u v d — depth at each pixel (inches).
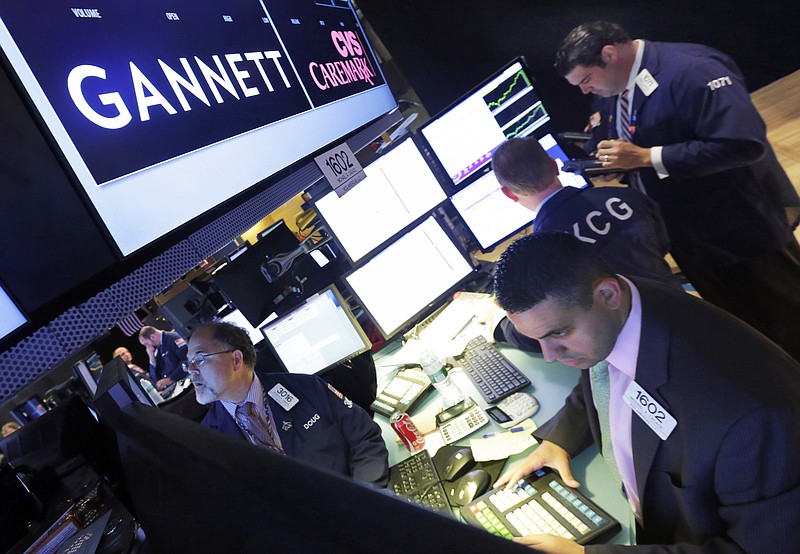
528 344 65.7
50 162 32.8
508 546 8.2
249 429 67.2
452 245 78.0
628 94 78.8
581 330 37.1
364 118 74.3
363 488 11.4
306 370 78.3
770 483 32.2
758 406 32.1
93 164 34.7
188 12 46.7
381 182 76.7
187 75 44.3
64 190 33.2
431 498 51.8
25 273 31.0
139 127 38.7
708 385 34.1
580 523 42.2
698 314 37.4
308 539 10.5
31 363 30.7
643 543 43.1
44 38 33.4
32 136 32.1
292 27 63.4
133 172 37.4
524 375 63.4
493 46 184.4
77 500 55.8
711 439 33.8
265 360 82.7
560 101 188.2
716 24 164.9
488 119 81.0
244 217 49.2
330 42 72.5
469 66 188.2
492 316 75.6
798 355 80.5
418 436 61.6
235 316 86.9
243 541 12.0
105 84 36.8
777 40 161.0
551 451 50.4
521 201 68.0
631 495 43.4
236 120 48.6
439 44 186.4
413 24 184.5
